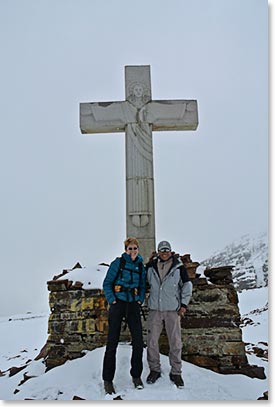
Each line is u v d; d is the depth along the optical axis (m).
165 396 4.76
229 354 6.00
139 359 4.98
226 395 4.96
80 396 4.91
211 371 5.79
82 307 6.44
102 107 7.79
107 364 4.93
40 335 12.65
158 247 5.45
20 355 9.50
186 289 5.27
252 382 5.56
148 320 5.39
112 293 5.11
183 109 7.80
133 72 7.95
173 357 5.12
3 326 15.48
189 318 6.17
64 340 6.34
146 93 7.84
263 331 9.89
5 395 5.45
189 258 6.55
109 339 5.02
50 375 5.70
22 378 6.34
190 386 5.06
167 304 5.25
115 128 7.82
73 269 7.09
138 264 5.30
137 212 7.30
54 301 6.56
